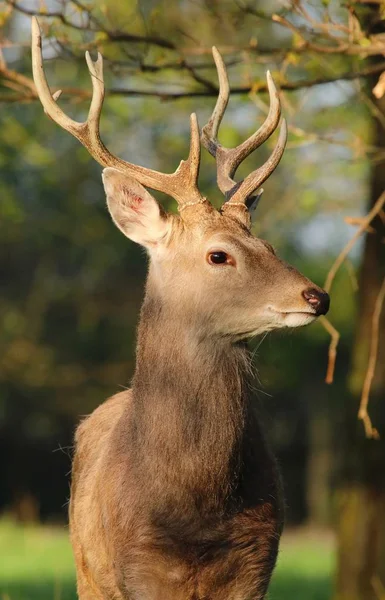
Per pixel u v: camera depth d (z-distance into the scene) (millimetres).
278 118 8703
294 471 44750
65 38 10844
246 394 7992
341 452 14859
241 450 7883
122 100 15828
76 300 40656
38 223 33281
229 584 7949
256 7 12977
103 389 40125
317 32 11047
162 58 11211
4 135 15477
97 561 8531
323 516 42469
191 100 16344
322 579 19062
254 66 14430
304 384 41594
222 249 7902
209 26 13969
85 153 16844
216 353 7914
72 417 41344
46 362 39250
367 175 16578
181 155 17531
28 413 40875
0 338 39531
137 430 7965
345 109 14445
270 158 8500
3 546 24359
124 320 40688
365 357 14500
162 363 7941
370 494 14359
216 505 7746
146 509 7812
